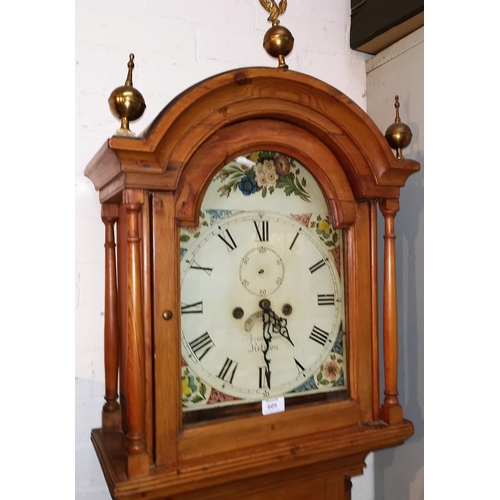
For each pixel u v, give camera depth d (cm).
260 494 88
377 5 123
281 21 127
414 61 120
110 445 87
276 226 86
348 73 135
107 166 78
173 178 74
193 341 79
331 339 90
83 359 105
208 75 117
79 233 105
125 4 110
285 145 84
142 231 73
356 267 90
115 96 70
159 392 74
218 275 81
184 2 115
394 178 90
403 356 123
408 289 121
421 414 117
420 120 118
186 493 80
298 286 88
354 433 85
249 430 80
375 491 135
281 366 85
